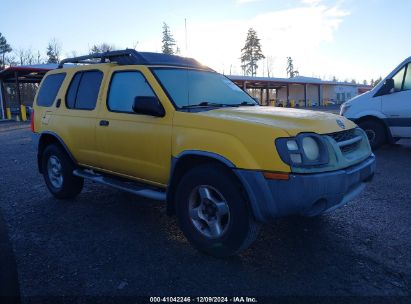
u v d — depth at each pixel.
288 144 3.20
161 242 4.02
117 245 3.96
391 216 4.66
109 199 5.65
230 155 3.34
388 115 8.48
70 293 3.05
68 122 5.25
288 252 3.72
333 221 4.52
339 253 3.68
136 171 4.37
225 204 3.46
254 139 3.28
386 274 3.27
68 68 5.67
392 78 8.45
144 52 4.69
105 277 3.29
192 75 4.68
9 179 7.23
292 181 3.12
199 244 3.67
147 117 4.14
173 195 3.96
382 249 3.75
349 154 3.75
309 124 3.47
